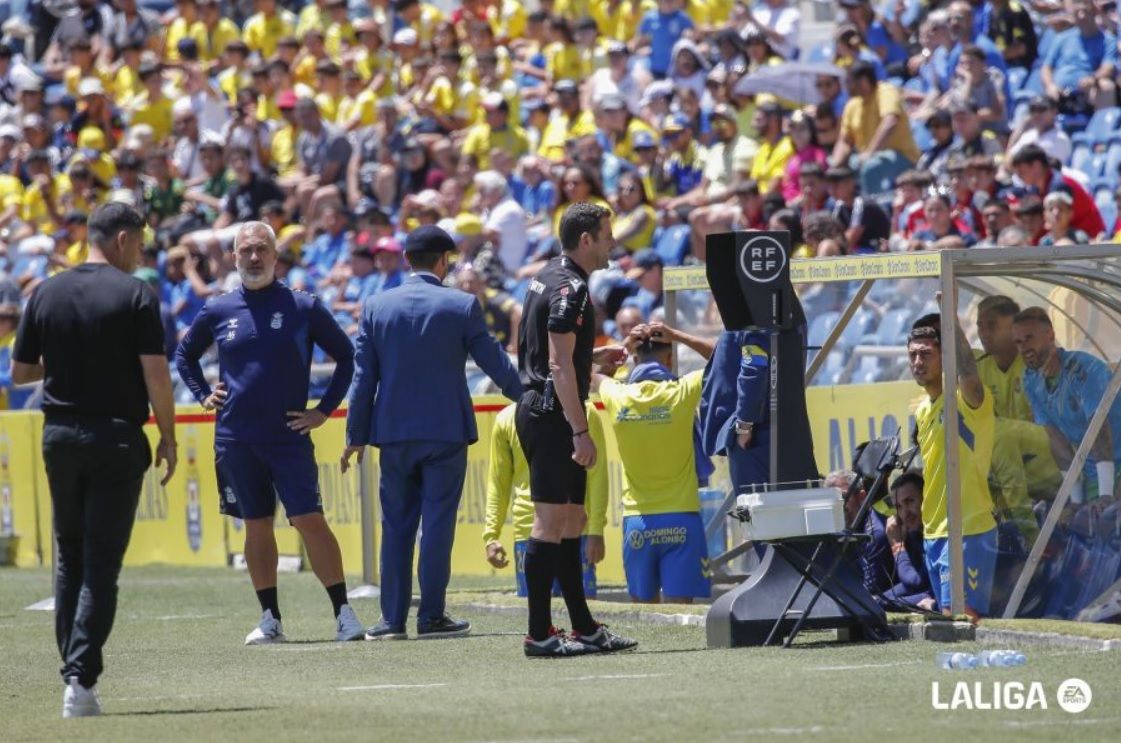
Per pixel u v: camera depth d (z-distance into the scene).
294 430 34.84
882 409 38.66
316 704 25.52
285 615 41.00
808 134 61.00
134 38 96.81
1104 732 21.36
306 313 35.06
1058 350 33.47
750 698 24.47
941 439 32.84
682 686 26.00
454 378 34.94
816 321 39.94
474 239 63.56
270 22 93.12
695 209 60.94
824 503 30.31
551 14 80.19
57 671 31.53
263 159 82.12
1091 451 33.50
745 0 76.12
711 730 21.88
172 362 71.00
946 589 32.84
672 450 36.78
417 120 77.81
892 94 59.84
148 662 32.28
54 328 25.62
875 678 26.06
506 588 43.84
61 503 25.78
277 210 74.25
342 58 88.50
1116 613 33.25
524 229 64.44
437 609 35.25
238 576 52.91
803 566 30.61
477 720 23.28
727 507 39.81
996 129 59.91
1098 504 33.50
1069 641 29.17
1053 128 57.22
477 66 78.38
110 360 25.62
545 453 30.06
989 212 50.62
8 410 65.12
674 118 67.44
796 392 31.48
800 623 30.28
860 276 34.16
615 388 37.31
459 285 59.09
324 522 35.12
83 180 84.25
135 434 25.78
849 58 65.00
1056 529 33.38
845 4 68.44
